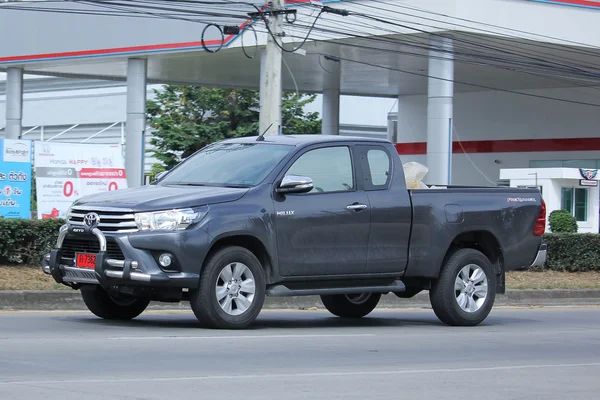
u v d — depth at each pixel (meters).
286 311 28.05
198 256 19.00
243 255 19.69
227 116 83.38
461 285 23.19
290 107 85.12
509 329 23.44
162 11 62.28
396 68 71.44
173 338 18.27
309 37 58.59
